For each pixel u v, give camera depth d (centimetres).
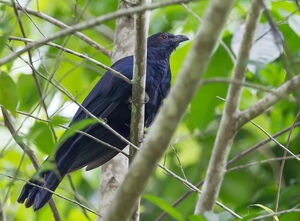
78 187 1398
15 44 1123
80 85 1289
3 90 739
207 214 698
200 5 1273
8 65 998
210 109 1152
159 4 537
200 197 780
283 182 1246
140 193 519
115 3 1441
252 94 1274
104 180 1008
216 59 1155
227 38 1156
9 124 886
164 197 1358
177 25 1392
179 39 1139
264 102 743
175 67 1272
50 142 673
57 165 980
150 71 1052
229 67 1167
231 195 1337
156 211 1402
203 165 1358
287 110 1237
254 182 1358
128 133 1065
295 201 1086
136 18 736
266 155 1319
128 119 1030
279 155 1310
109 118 1026
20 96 1079
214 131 1370
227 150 770
